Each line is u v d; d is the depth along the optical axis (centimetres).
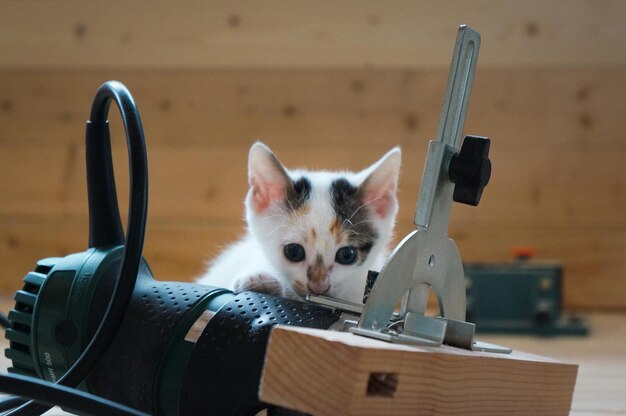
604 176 304
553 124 304
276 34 304
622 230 305
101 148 127
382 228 158
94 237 125
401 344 89
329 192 156
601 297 308
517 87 303
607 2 298
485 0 299
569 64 301
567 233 307
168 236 311
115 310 105
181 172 311
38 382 90
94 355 104
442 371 89
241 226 309
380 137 307
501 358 99
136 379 105
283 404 82
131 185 108
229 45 305
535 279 267
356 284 154
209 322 103
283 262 153
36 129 314
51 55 309
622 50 300
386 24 302
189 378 100
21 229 317
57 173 315
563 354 226
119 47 307
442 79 303
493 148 305
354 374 79
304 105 307
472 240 308
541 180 306
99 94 123
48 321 115
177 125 309
